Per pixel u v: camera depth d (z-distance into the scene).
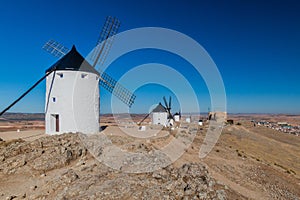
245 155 39.19
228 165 28.36
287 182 28.28
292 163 45.69
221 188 17.20
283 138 72.94
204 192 15.34
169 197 14.03
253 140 61.84
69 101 30.36
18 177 18.11
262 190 22.81
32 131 33.88
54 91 30.47
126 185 15.24
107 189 14.49
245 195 19.67
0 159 20.03
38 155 21.14
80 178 16.72
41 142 23.48
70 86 30.47
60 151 21.86
